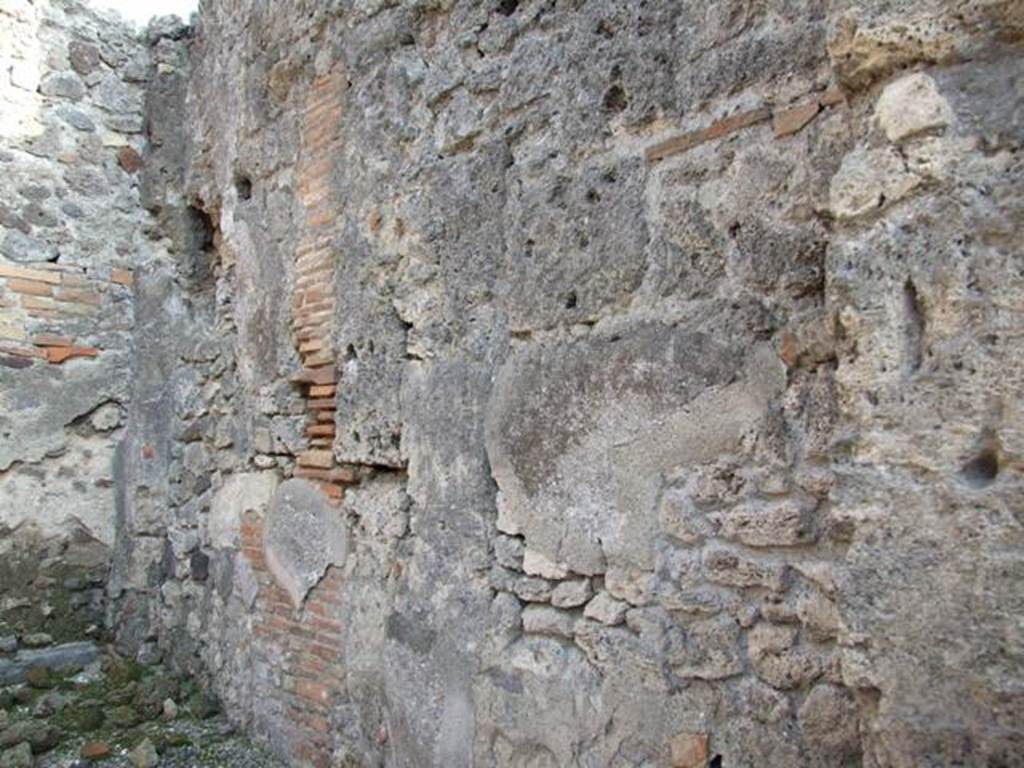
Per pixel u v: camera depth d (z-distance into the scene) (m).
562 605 2.29
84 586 4.61
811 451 1.82
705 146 2.03
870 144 1.43
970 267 1.31
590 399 2.24
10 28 4.51
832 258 1.48
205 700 3.86
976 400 1.29
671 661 2.03
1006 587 1.25
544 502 2.35
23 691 3.97
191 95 4.62
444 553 2.64
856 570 1.39
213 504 4.05
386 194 2.95
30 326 4.52
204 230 4.67
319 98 3.34
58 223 4.62
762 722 1.87
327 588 3.20
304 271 3.39
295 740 3.30
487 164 2.57
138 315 4.76
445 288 2.70
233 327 4.05
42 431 4.53
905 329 1.37
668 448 2.07
